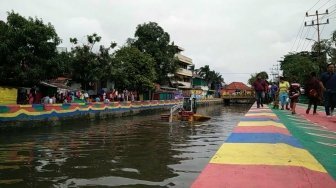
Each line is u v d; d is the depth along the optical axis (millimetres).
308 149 7074
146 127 21828
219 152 5961
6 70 24500
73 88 39594
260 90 19828
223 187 3996
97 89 43469
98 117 29609
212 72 106375
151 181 7570
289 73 55094
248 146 6527
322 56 43656
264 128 9250
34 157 10859
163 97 63656
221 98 86938
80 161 10086
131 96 43906
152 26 55500
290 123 11750
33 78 25250
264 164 5078
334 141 8516
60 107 23688
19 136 16859
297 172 4641
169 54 56125
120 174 8289
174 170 8648
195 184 4113
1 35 24906
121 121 27500
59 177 8086
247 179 4316
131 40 55438
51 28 25938
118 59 43062
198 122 25891
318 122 13016
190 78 88250
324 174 4777
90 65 34750
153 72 46375
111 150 12133
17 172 8641
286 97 19547
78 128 21312
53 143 14227
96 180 7727
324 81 14336
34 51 25422
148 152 11578
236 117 32156
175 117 28344
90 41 35312
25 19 25500
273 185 4078
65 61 28453
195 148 12453
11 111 19016
